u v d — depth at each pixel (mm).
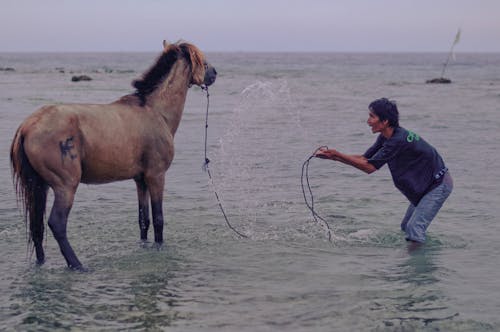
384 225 7984
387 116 6867
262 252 6863
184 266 6340
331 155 6883
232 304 5250
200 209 8852
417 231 7020
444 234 7508
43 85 40062
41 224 6195
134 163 6578
